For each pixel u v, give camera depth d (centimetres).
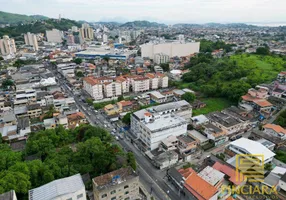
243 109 11062
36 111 11162
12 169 5769
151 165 7600
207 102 13088
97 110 12131
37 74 17275
